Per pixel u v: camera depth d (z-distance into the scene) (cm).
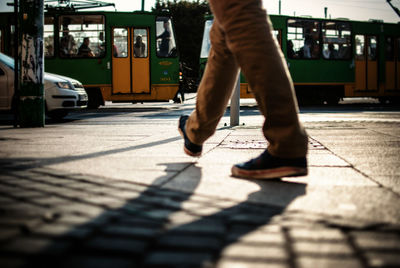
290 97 248
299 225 175
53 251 141
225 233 164
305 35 1741
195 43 4656
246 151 430
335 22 1792
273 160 268
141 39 1603
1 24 1562
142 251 143
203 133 331
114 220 179
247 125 795
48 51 1594
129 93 1603
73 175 287
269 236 160
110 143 500
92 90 1606
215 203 212
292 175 267
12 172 297
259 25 236
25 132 662
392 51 1925
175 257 138
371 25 1870
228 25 242
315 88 1788
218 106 306
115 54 1596
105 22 1591
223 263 134
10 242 149
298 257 139
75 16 1592
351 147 461
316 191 244
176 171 308
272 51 239
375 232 166
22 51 750
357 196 231
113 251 142
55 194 228
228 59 281
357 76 1841
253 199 222
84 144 487
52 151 420
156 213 192
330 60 1788
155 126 805
